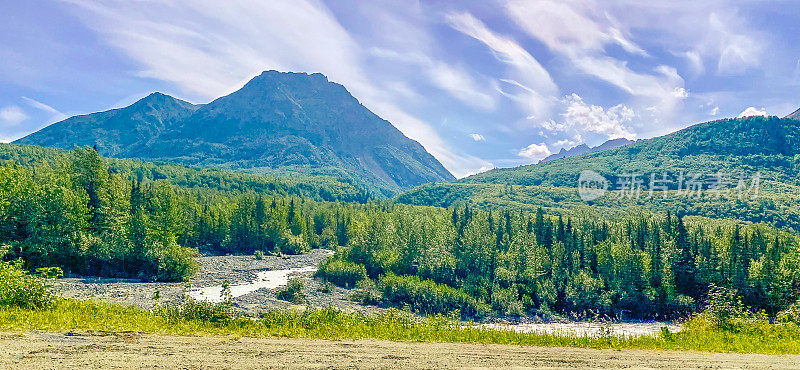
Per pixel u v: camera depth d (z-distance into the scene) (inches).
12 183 2305.6
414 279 2390.5
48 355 409.4
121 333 543.5
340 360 476.4
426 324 805.9
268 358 463.5
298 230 5029.5
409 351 552.7
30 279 761.0
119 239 2432.3
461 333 729.6
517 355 564.4
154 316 743.7
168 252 2459.4
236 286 2401.6
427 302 2204.7
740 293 2556.6
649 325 2213.3
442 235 3046.3
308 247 4680.1
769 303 2450.8
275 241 4446.4
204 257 3673.7
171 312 774.5
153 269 2428.6
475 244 2790.4
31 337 478.9
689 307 2442.2
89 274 2342.5
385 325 772.0
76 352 428.8
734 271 2640.3
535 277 2524.6
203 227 4227.4
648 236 3376.0
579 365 522.6
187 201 4387.3
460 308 2220.7
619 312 2444.6
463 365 488.1
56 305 738.8
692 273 2726.4
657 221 4114.2
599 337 793.6
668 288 2508.6
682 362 565.6
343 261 2893.7
